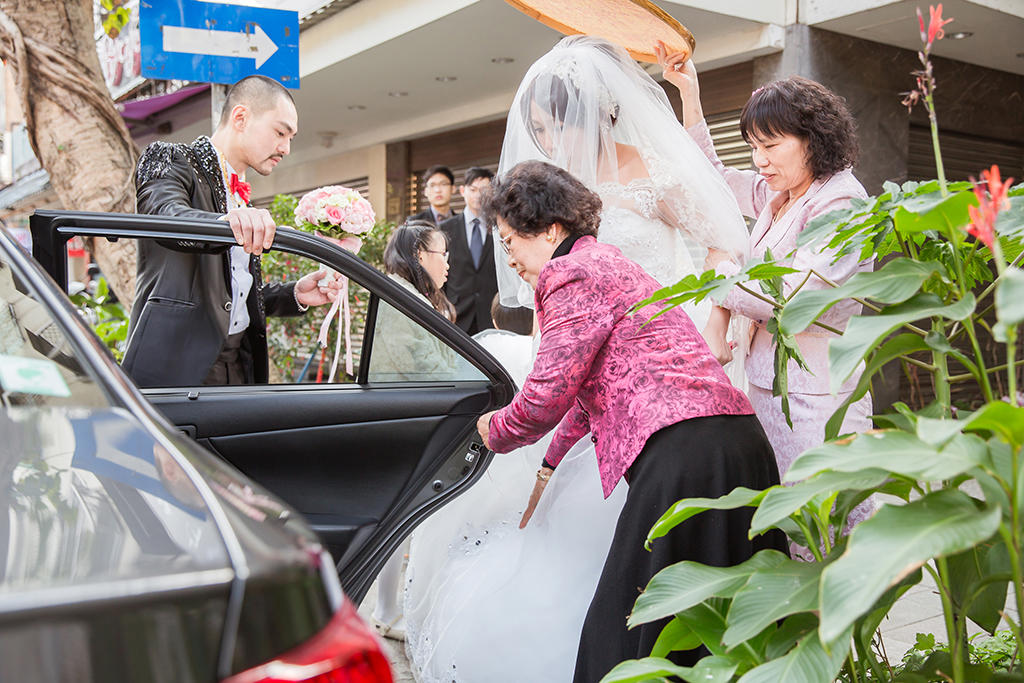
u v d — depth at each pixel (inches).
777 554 66.9
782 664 56.9
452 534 112.0
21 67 176.7
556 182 90.8
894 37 245.6
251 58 159.6
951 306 59.4
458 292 227.5
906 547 49.1
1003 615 67.8
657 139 107.3
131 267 175.2
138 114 411.8
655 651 72.1
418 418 98.4
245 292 112.4
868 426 105.1
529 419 86.0
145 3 151.3
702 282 73.2
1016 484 52.3
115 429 48.2
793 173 104.7
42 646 32.0
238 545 38.4
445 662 97.0
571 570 95.7
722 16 229.3
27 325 53.7
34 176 420.2
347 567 95.3
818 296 64.3
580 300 85.4
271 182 555.2
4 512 42.0
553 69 107.3
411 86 329.7
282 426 93.3
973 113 281.3
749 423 85.5
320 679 36.8
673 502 80.0
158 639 33.9
